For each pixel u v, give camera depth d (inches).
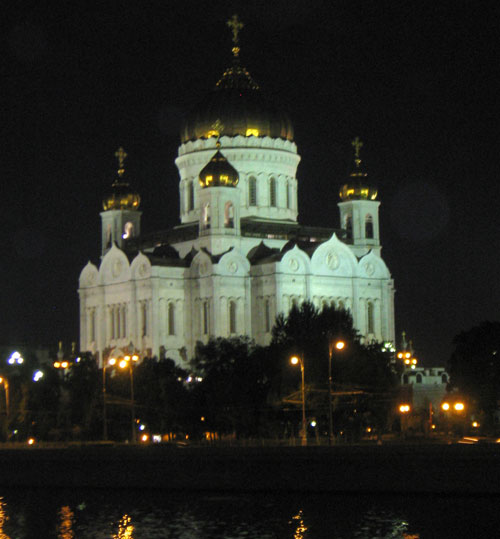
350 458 5718.5
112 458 6186.0
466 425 7711.6
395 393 7785.4
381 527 5049.2
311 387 7313.0
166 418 7677.2
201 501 5693.9
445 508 5319.9
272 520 5236.2
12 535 5216.5
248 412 7450.8
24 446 6963.6
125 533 5157.5
